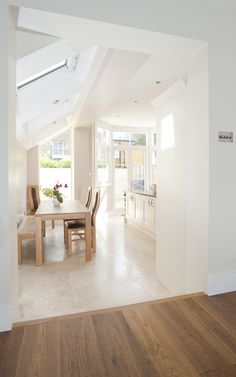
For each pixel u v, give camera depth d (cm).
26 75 257
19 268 340
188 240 221
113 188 766
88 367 120
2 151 148
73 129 681
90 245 369
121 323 157
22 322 158
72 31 174
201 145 197
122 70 312
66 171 703
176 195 255
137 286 284
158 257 304
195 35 182
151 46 195
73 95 421
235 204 199
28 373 116
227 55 192
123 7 166
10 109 153
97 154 693
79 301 250
